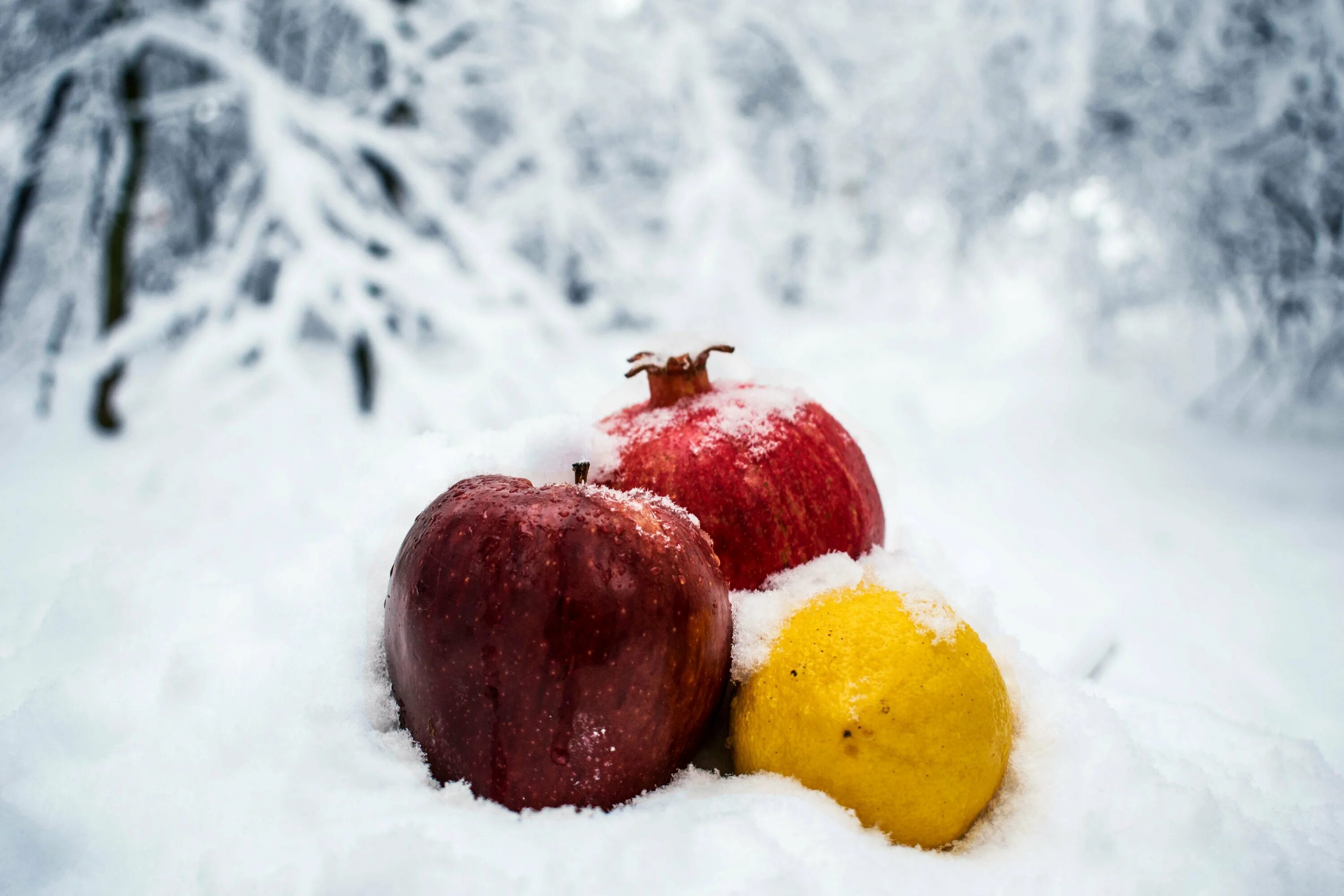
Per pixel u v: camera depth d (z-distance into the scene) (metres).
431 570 0.35
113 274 1.43
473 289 1.32
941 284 2.66
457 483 0.38
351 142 1.28
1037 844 0.36
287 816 0.35
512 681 0.34
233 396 1.11
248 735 0.37
